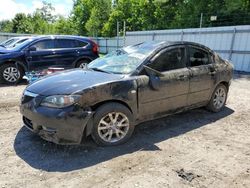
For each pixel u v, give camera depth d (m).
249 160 3.74
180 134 4.60
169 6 33.59
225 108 6.21
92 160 3.61
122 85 3.96
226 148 4.11
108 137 3.99
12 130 4.60
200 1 27.48
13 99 6.76
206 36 16.33
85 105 3.66
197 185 3.10
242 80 11.03
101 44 29.70
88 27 49.56
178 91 4.70
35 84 4.07
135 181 3.15
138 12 41.12
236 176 3.32
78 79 4.00
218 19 25.22
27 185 3.04
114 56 4.97
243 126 5.09
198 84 5.04
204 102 5.39
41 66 9.26
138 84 4.13
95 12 48.97
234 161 3.70
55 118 3.52
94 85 3.75
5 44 10.35
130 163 3.55
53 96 3.62
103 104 3.88
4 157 3.65
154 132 4.66
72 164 3.50
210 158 3.76
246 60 14.22
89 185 3.05
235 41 14.66
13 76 8.91
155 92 4.34
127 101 4.03
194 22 27.89
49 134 3.61
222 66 5.60
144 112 4.31
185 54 4.92
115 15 44.09
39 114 3.61
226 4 24.09
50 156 3.70
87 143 4.08
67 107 3.56
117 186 3.04
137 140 4.29
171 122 5.17
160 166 3.50
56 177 3.20
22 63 8.92
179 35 18.22
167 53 4.66
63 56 9.58
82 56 9.94
